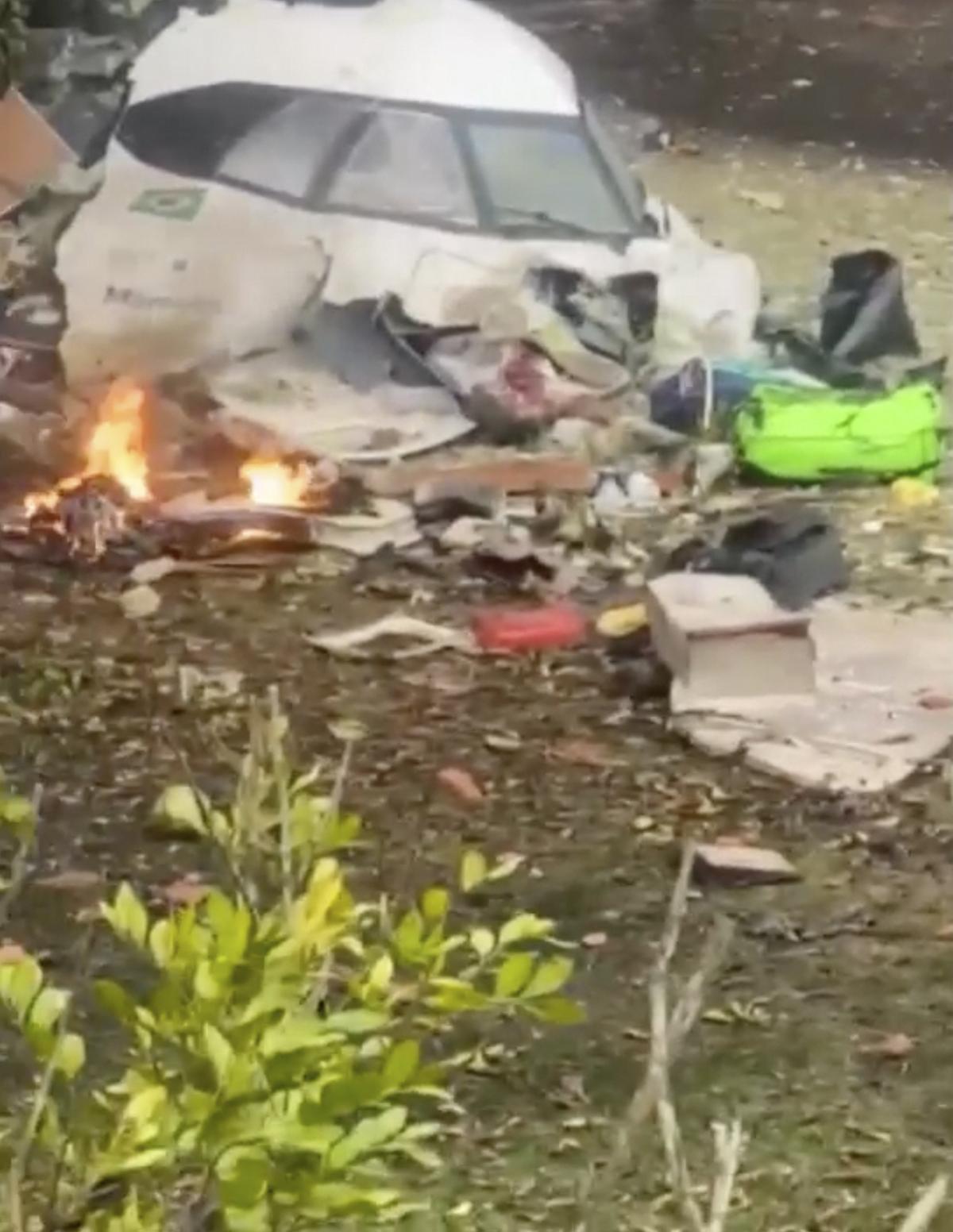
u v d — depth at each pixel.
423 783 9.46
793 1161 6.34
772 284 15.09
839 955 7.84
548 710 10.41
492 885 8.40
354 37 14.70
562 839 8.91
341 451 13.89
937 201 15.59
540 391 14.14
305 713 10.28
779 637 10.30
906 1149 6.43
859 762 9.66
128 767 9.53
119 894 3.62
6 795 4.96
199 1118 3.01
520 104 14.73
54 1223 3.41
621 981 7.57
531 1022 7.11
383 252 14.25
